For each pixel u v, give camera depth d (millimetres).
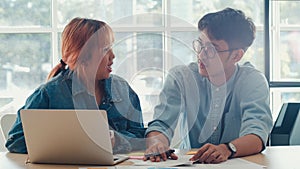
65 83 1752
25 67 3742
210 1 3807
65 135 1472
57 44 3744
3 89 3729
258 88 1841
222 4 3820
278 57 3969
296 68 3971
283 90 3879
